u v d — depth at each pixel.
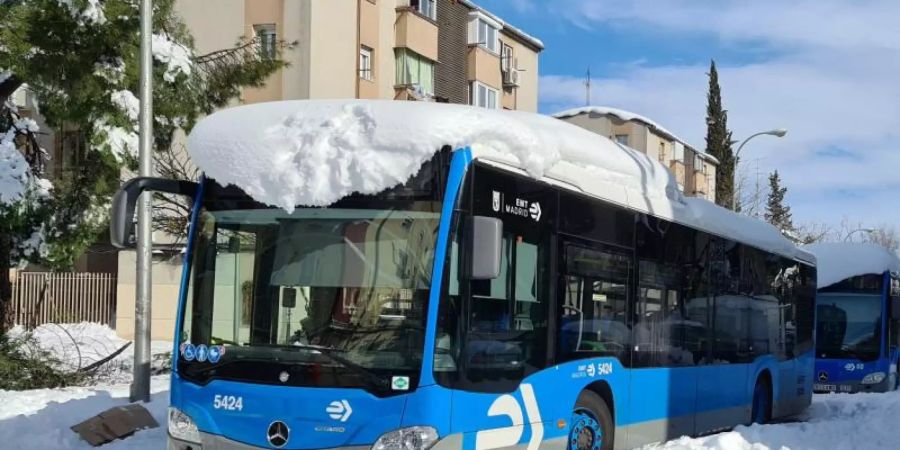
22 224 16.17
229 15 29.17
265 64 17.73
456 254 6.70
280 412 6.57
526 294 7.59
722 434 10.29
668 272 10.38
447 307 6.60
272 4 29.02
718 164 73.88
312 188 6.83
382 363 6.49
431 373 6.46
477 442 6.84
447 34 38.50
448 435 6.53
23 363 14.78
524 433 7.43
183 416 6.96
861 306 22.30
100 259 29.97
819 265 22.75
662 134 61.59
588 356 8.53
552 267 7.99
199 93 16.72
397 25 34.16
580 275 8.46
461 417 6.67
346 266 6.74
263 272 6.94
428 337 6.47
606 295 8.95
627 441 9.26
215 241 7.16
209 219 7.23
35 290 26.75
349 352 6.56
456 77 39.19
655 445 9.87
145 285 12.72
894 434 12.33
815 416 16.05
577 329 8.36
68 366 15.99
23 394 12.81
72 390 13.69
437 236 6.62
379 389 6.45
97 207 16.94
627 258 9.41
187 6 29.39
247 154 7.05
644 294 9.75
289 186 6.88
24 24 14.33
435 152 6.75
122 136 15.28
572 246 8.34
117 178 16.72
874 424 12.98
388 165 6.75
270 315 6.84
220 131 7.24
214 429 6.79
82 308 27.19
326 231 6.84
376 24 32.47
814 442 11.34
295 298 6.80
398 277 6.63
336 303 6.70
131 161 15.44
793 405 15.14
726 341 12.08
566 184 8.31
